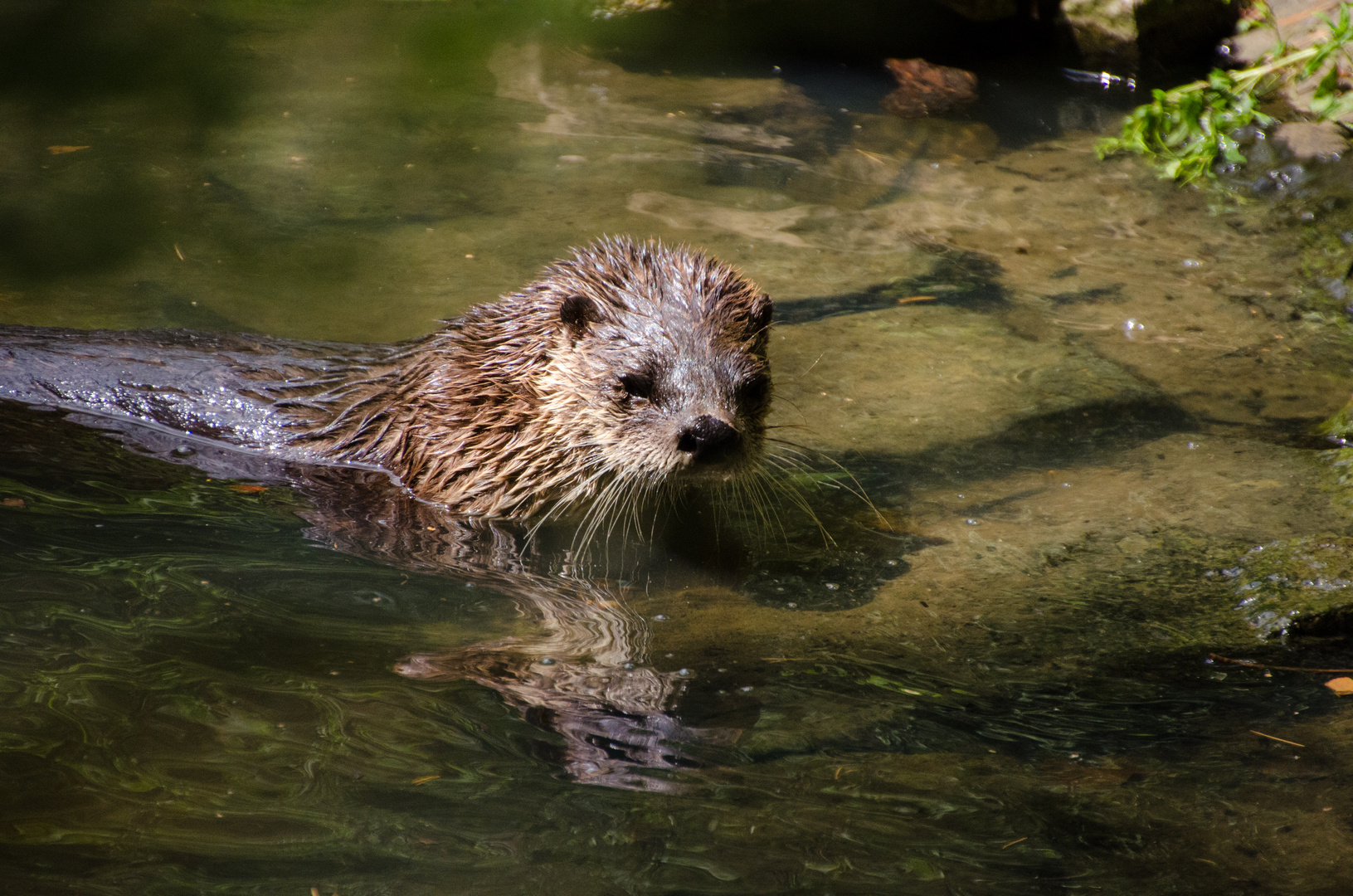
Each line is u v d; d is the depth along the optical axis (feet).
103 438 39.63
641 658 28.78
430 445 39.01
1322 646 30.45
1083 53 82.64
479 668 27.78
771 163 66.18
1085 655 29.68
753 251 55.52
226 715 24.88
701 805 22.72
